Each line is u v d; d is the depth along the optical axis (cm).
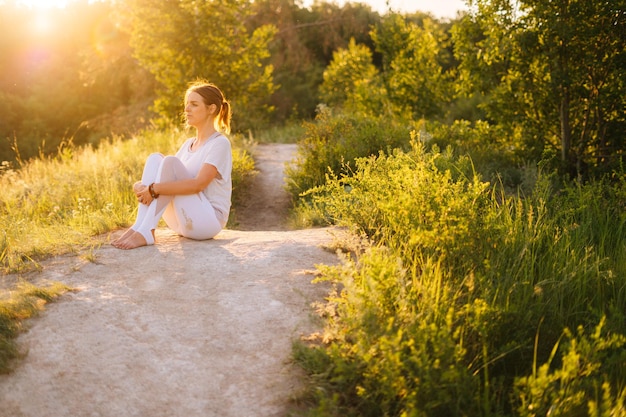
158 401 285
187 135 1236
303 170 856
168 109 1546
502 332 320
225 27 1540
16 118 2711
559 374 261
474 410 266
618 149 1012
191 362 312
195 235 477
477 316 308
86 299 371
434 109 1562
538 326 331
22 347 318
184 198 471
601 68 985
